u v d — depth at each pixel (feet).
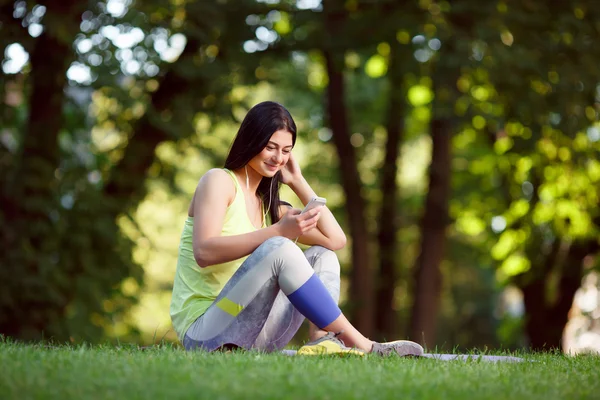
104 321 43.16
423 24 40.73
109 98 41.06
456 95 40.88
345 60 45.65
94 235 41.57
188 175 50.88
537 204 49.70
